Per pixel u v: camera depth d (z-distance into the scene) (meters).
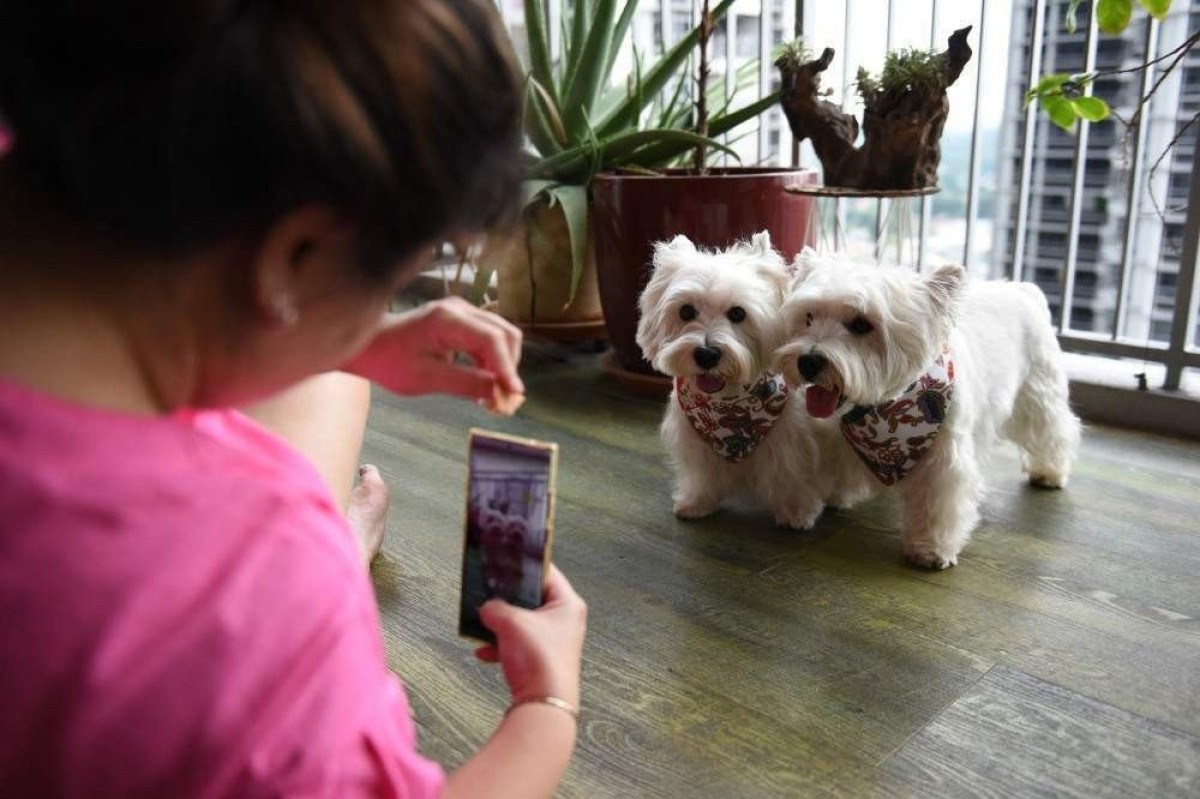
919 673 1.38
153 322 0.45
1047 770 1.19
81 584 0.42
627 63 3.44
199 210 0.40
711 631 1.50
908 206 2.68
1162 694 1.32
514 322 3.00
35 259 0.44
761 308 1.70
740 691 1.35
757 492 1.87
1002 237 2.88
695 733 1.27
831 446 1.85
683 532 1.84
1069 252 2.53
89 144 0.39
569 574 1.68
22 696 0.41
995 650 1.43
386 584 1.64
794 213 2.47
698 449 1.87
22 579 0.41
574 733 0.68
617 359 2.73
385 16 0.41
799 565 1.71
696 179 2.39
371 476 1.71
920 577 1.65
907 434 1.63
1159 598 1.56
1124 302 2.46
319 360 0.49
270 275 0.43
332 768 0.47
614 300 2.59
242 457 0.51
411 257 0.46
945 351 1.64
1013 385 1.85
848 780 1.18
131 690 0.42
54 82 0.39
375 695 0.51
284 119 0.39
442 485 2.04
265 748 0.45
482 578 0.73
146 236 0.41
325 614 0.47
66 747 0.42
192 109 0.38
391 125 0.41
